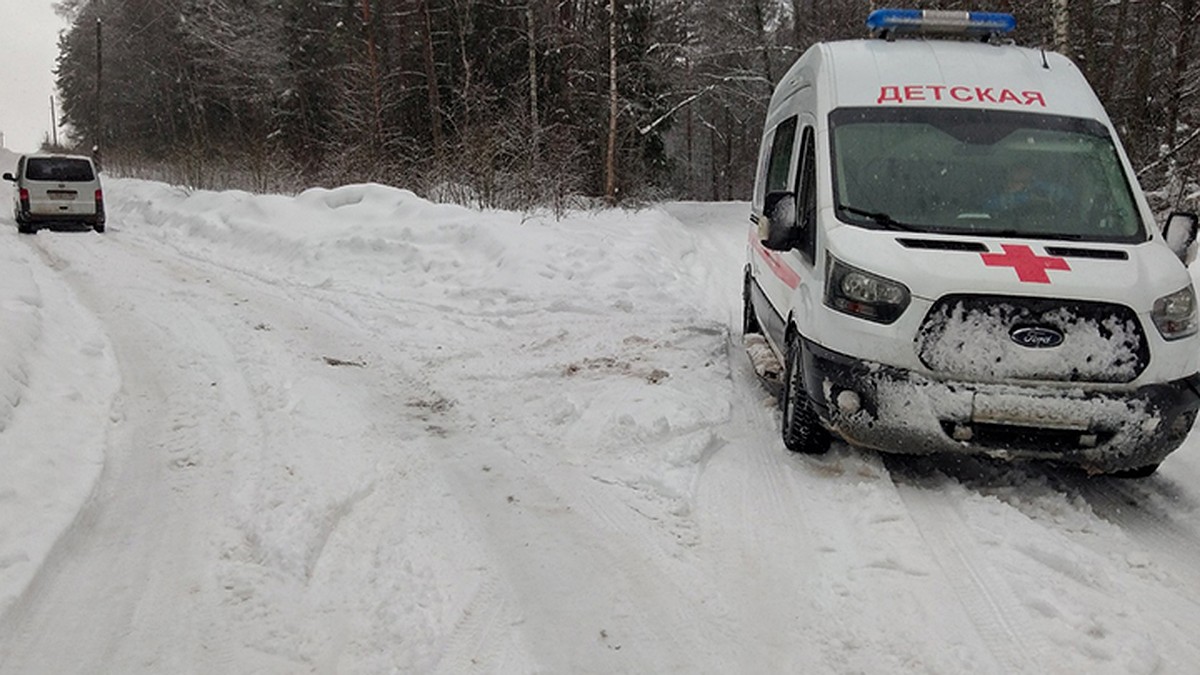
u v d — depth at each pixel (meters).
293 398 6.22
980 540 4.21
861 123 5.65
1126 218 5.12
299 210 15.28
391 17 29.73
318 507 4.35
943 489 4.85
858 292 4.79
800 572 3.95
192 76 40.72
